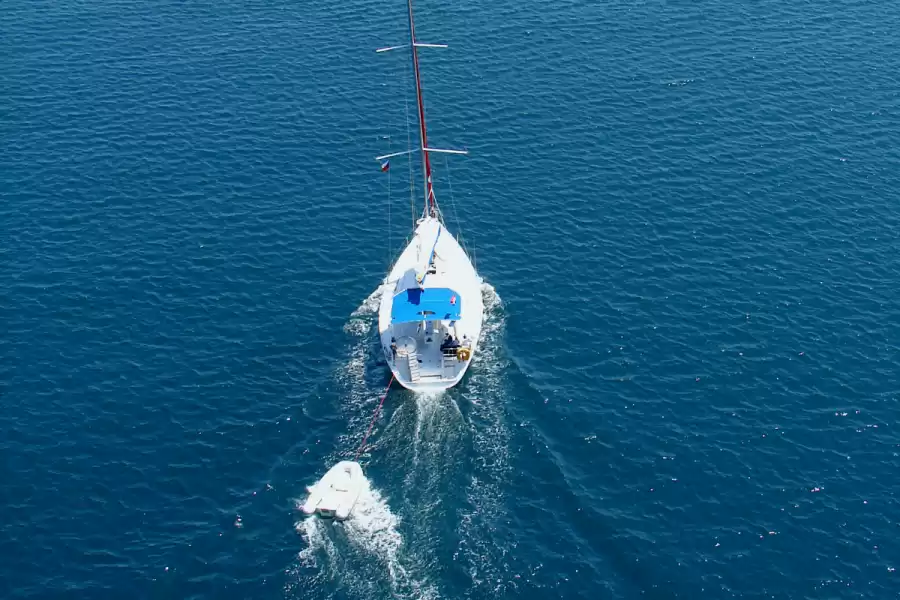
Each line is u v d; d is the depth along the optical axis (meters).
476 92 98.50
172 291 74.94
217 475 59.41
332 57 104.44
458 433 61.28
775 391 65.25
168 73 101.94
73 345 69.88
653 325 71.06
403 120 94.56
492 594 51.53
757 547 54.69
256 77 101.25
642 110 95.44
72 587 52.81
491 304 72.94
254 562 53.50
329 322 71.81
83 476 59.56
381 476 58.34
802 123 93.12
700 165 88.00
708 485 58.41
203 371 67.50
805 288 74.31
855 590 52.47
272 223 82.00
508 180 86.75
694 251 78.25
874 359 67.81
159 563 53.91
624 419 62.94
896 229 80.19
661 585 52.47
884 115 94.12
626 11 112.00
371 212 83.31
